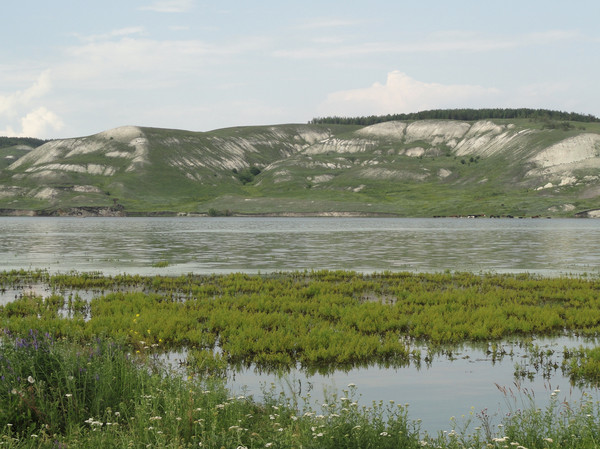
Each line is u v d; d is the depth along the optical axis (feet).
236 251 188.65
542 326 69.21
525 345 61.62
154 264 141.38
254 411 38.14
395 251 188.24
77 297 87.76
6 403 32.55
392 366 53.31
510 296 89.66
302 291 94.38
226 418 32.50
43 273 123.54
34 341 38.47
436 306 79.92
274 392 44.19
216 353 55.01
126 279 111.55
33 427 30.42
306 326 67.82
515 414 38.04
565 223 510.99
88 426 32.09
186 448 28.78
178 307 79.82
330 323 71.15
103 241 243.40
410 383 47.57
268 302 80.94
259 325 67.36
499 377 49.47
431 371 51.47
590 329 67.92
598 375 49.93
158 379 38.68
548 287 100.22
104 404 34.14
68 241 243.19
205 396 35.78
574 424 32.40
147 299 84.99
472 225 455.63
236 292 96.43
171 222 555.28
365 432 30.09
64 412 32.12
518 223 511.40
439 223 514.68
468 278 111.96
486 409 39.78
